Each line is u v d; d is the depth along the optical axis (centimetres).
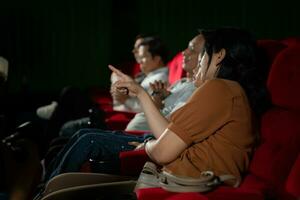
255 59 177
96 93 405
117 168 216
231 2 441
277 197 167
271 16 436
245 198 147
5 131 251
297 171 157
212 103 159
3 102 413
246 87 175
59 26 448
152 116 186
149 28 455
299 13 432
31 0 441
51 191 189
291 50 178
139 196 146
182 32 450
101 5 452
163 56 333
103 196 173
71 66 454
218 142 163
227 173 162
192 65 243
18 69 444
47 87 452
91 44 455
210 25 446
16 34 441
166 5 450
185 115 160
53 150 267
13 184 205
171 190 148
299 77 173
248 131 166
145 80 328
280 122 178
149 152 168
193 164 163
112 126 293
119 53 462
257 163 179
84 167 217
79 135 231
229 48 174
